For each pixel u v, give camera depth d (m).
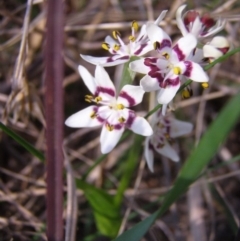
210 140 0.10
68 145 0.18
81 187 0.12
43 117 0.15
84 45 0.18
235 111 0.10
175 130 0.12
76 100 0.18
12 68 0.17
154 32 0.10
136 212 0.14
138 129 0.11
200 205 0.15
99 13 0.18
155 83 0.10
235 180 0.17
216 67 0.18
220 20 0.11
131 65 0.10
